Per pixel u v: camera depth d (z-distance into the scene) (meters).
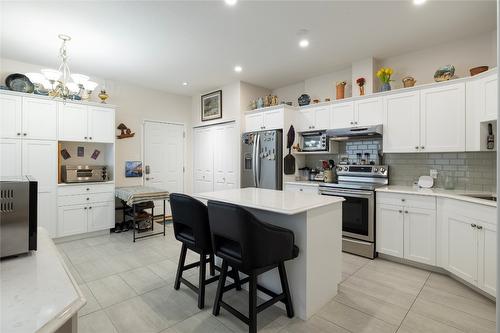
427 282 2.57
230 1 2.38
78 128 3.91
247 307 2.14
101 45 3.25
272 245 1.72
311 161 4.58
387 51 3.45
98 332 1.82
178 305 2.17
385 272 2.80
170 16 2.62
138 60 3.73
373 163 3.77
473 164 3.00
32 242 1.11
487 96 2.57
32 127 3.52
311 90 4.54
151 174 5.20
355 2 2.41
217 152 5.25
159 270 2.86
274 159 4.14
